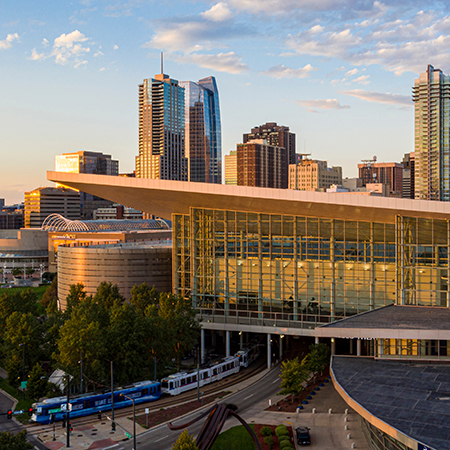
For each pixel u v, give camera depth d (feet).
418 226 307.99
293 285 340.80
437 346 253.44
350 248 329.72
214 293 361.71
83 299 383.86
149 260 437.58
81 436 227.20
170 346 304.50
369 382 221.05
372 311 298.56
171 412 254.68
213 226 361.51
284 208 326.03
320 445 209.97
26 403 272.72
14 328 311.47
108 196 378.94
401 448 175.52
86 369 272.92
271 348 370.32
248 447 211.20
